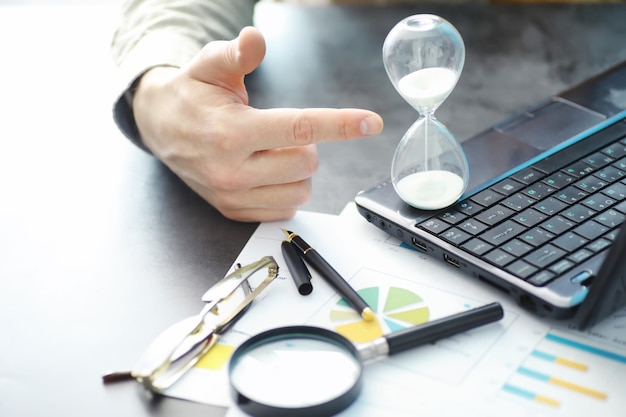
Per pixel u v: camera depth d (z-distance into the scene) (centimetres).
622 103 88
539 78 105
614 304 62
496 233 71
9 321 69
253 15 119
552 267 65
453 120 97
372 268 73
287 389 58
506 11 125
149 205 86
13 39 134
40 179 94
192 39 99
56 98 114
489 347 62
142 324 68
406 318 66
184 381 61
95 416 58
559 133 84
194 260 76
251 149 77
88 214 85
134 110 92
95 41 131
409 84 71
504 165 81
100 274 75
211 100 81
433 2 131
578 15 121
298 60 115
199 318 65
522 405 56
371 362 61
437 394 58
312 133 75
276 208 80
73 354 65
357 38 121
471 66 111
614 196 74
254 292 69
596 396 57
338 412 56
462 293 68
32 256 78
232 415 57
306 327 63
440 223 73
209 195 83
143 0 106
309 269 73
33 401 60
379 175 89
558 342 62
